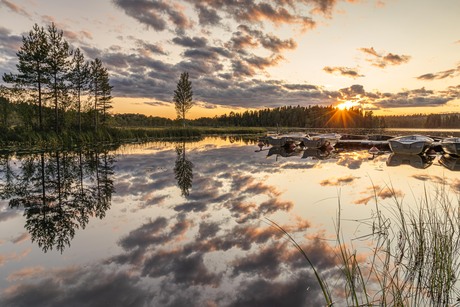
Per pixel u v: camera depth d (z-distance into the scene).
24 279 3.38
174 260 3.85
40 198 7.20
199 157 15.95
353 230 4.88
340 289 3.12
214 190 7.92
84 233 4.84
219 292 3.10
